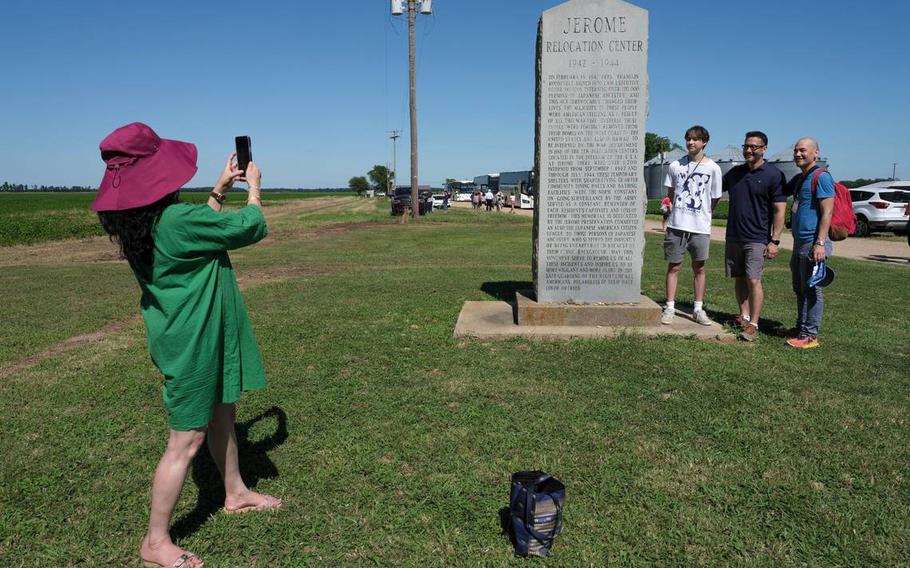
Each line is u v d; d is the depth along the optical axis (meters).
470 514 2.99
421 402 4.41
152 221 2.36
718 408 4.27
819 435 3.82
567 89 6.38
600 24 6.28
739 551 2.71
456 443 3.74
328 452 3.64
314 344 6.00
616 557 2.66
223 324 2.56
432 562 2.64
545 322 6.47
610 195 6.51
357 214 39.69
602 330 6.26
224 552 2.72
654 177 55.94
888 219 20.12
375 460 3.54
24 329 6.91
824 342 5.93
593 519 2.94
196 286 2.43
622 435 3.84
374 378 4.94
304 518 2.96
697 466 3.45
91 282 10.67
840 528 2.85
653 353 5.53
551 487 2.79
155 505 2.54
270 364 5.35
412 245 17.67
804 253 5.63
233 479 2.97
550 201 6.55
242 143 2.74
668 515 2.97
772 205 5.83
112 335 6.66
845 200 5.58
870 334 6.24
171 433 2.53
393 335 6.32
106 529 2.91
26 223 26.45
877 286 9.51
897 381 4.79
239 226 2.45
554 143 6.46
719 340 5.99
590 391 4.59
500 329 6.31
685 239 6.24
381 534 2.84
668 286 6.43
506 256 14.58
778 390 4.60
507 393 4.57
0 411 4.37
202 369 2.46
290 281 10.41
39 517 3.02
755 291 5.87
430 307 7.80
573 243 6.59
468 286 9.59
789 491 3.18
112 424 4.11
